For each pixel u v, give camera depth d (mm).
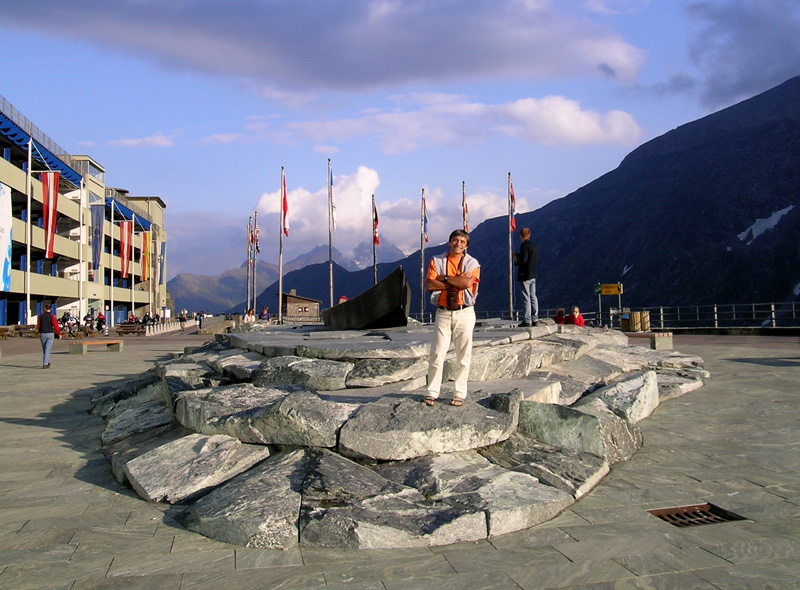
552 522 4824
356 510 4605
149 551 4383
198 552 4363
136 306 87062
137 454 6551
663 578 3875
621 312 33750
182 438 6340
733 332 28938
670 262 186250
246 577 3953
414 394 6707
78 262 62062
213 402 6816
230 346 12977
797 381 11422
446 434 5570
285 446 5898
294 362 7906
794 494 5426
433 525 4488
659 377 11031
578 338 12297
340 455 5559
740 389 10672
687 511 5078
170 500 5387
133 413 8633
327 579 3912
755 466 6262
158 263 95562
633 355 12516
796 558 4152
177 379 9023
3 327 40531
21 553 4348
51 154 52469
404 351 7668
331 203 40688
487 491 4934
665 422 8266
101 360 21812
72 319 51375
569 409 6281
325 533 4438
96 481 6195
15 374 16688
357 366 7535
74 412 10359
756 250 170500
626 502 5242
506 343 9570
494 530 4562
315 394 6262
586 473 5598
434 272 6008
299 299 65000
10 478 6305
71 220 61688
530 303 13164
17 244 48375
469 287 5941
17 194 47750
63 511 5238
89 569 4086
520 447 5988
